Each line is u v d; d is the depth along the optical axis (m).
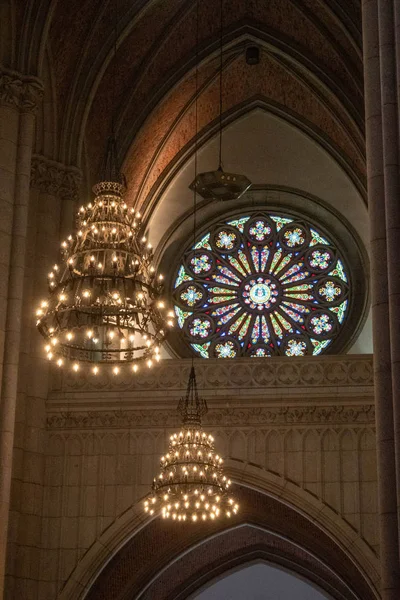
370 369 28.69
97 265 22.56
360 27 33.25
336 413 28.41
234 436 28.58
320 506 27.72
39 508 28.53
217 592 41.19
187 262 39.84
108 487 28.66
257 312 38.78
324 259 39.44
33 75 28.09
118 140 36.06
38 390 29.42
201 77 37.34
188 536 33.62
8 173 26.97
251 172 40.03
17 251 26.42
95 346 30.42
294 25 35.38
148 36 34.97
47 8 28.62
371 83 18.36
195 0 34.84
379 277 17.47
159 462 28.64
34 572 27.91
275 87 37.91
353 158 37.88
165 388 29.19
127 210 22.67
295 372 28.91
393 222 17.44
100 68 32.66
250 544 37.44
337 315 38.53
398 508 16.23
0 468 24.48
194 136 38.91
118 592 32.22
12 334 25.69
